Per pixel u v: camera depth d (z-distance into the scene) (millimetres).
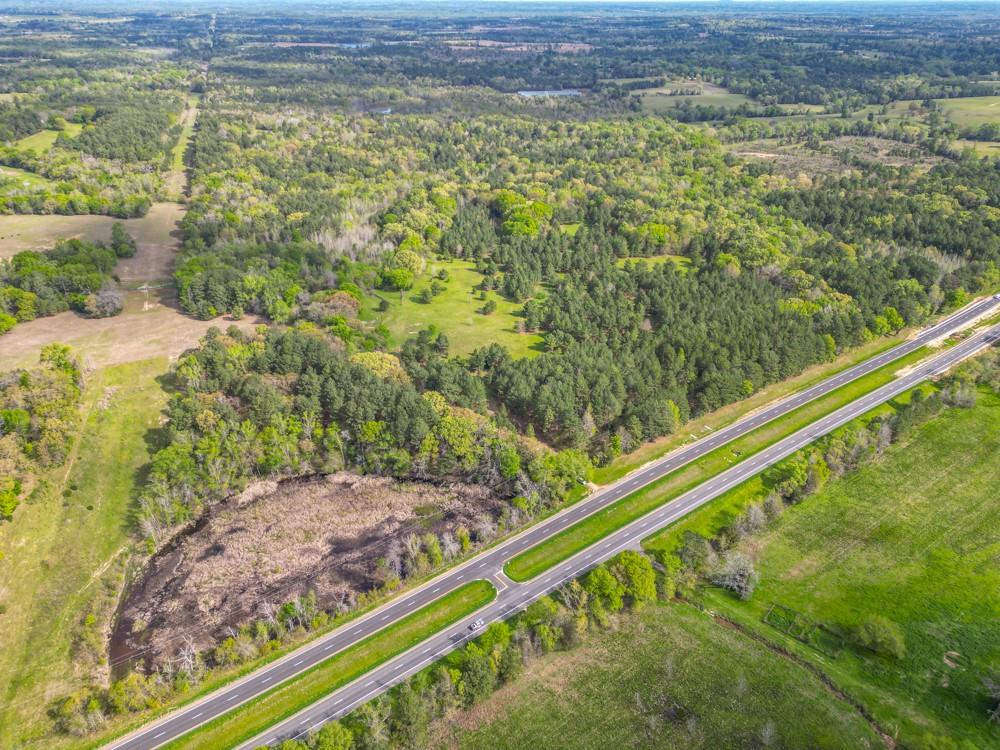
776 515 137250
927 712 101625
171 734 99562
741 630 115062
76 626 116812
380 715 98688
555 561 128625
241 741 98688
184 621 119438
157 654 113500
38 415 147125
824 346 187750
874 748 97125
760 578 124312
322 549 134000
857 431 156750
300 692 105062
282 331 191250
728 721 100562
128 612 121188
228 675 107750
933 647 111062
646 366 173125
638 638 113625
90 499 139875
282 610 119000
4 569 122812
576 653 111312
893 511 139500
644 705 102812
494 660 105500
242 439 150125
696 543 126188
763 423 168250
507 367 172500
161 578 128125
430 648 112000
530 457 147250
